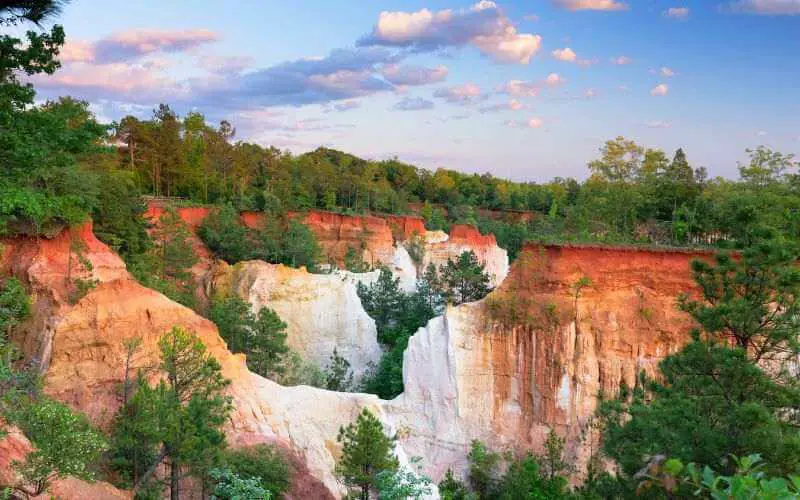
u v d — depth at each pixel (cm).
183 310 3244
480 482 3531
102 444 1844
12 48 1573
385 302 6100
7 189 1622
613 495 2489
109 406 2770
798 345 1994
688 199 6256
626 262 3684
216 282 5472
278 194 8075
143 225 5381
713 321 2073
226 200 8169
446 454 3731
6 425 1936
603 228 6191
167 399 2366
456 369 3778
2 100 1598
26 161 1659
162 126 7900
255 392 3269
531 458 3366
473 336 3800
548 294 3697
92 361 2914
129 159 7794
